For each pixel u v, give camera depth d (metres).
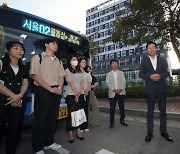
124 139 4.34
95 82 5.73
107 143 4.11
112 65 5.65
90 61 6.49
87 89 4.86
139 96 12.73
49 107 3.47
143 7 14.12
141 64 4.37
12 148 3.13
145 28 15.58
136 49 17.41
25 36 4.61
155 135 4.50
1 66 3.00
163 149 3.65
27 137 4.72
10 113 3.05
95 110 5.71
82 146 3.97
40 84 3.33
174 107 8.18
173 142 4.00
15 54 3.09
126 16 15.59
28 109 4.36
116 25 16.33
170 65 4.08
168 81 14.02
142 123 5.90
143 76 4.19
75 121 4.06
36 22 4.88
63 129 5.43
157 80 4.04
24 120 4.26
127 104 10.26
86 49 6.37
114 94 5.51
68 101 4.29
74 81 4.30
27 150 3.81
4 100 2.96
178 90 12.09
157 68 4.14
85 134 4.84
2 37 4.19
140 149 3.70
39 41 4.88
